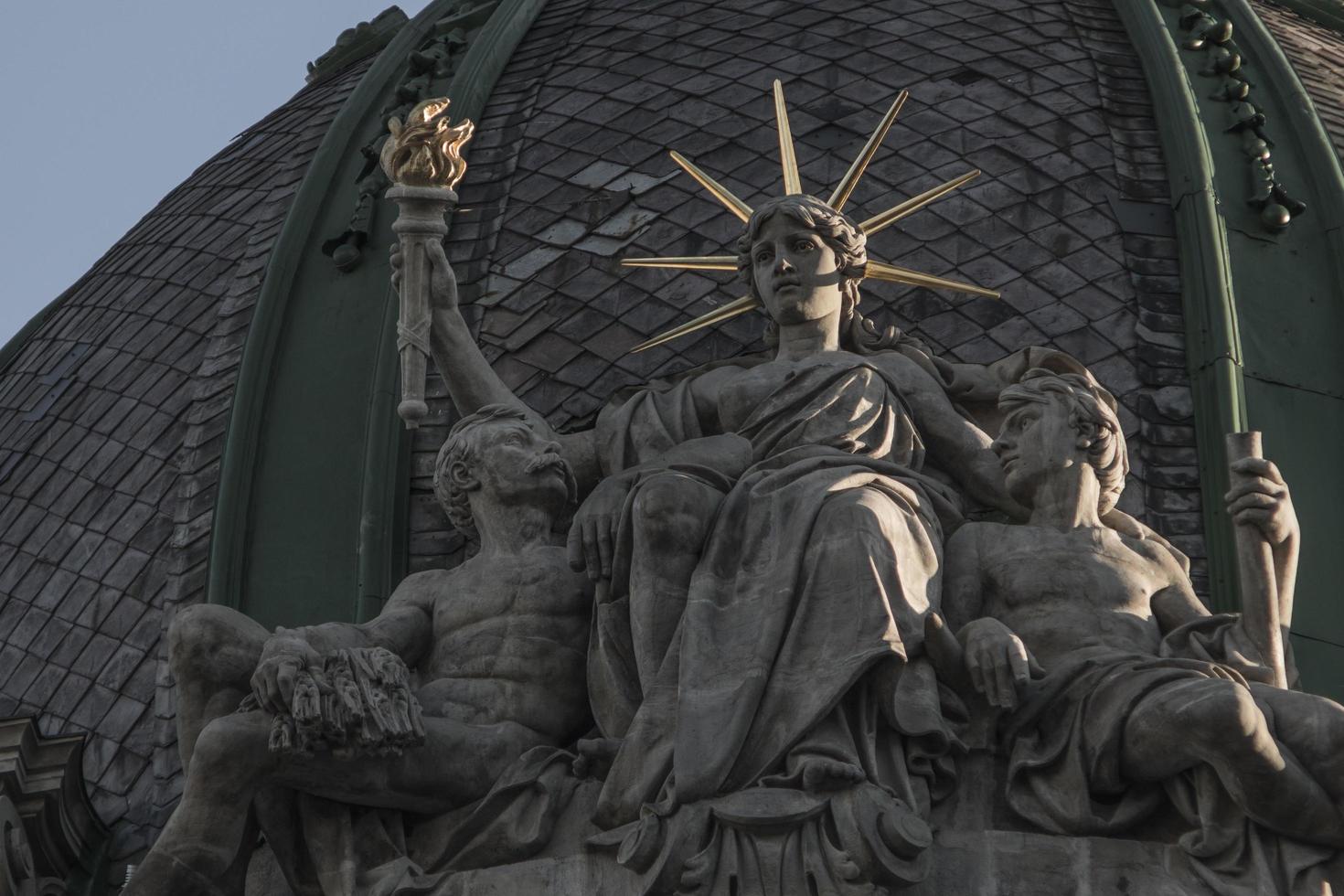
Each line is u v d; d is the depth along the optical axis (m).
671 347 49.75
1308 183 53.38
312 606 47.69
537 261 51.97
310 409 50.38
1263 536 40.16
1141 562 40.62
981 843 37.69
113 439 52.97
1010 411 41.47
